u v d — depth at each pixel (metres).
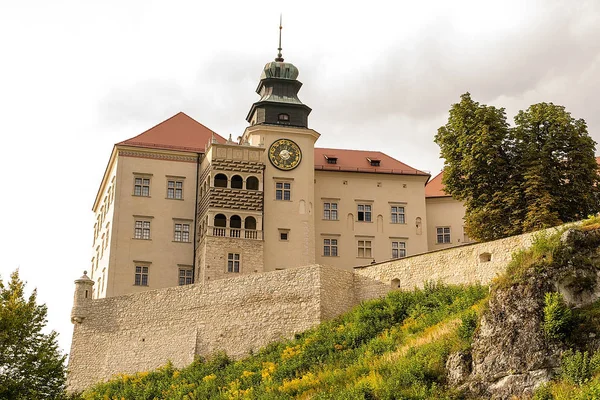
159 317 61.56
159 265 74.69
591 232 42.66
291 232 76.06
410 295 56.28
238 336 58.75
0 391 45.09
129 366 61.19
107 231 76.81
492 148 64.19
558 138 64.19
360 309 56.75
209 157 75.06
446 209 84.38
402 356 45.66
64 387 48.44
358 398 42.00
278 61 82.25
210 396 51.59
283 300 58.53
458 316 48.03
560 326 39.28
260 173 75.38
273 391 48.34
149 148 77.00
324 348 52.66
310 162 78.50
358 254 80.50
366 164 83.81
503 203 63.34
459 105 67.12
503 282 42.22
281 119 79.31
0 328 46.94
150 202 76.06
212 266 71.75
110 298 63.53
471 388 40.22
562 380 37.75
